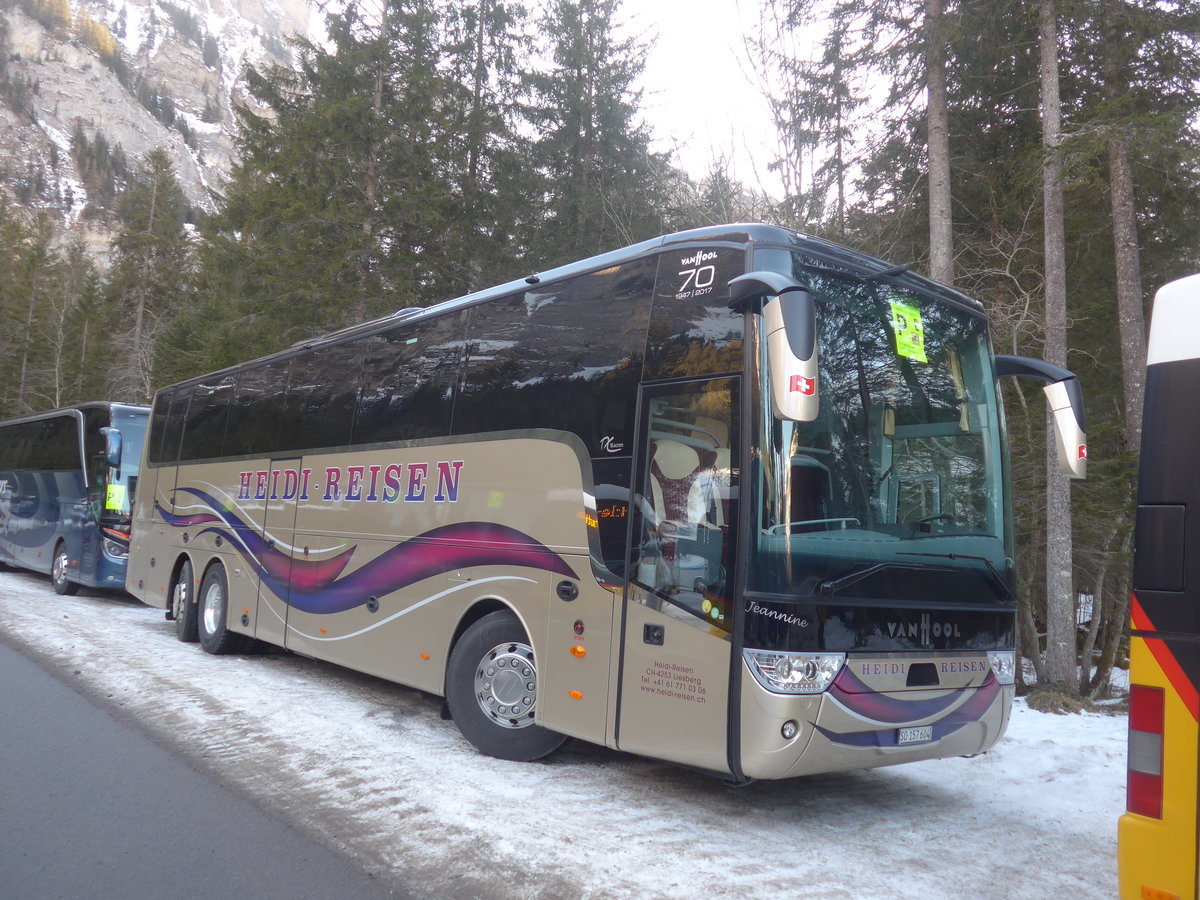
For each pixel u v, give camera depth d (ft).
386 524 25.93
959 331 19.97
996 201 49.67
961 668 17.71
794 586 15.67
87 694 26.76
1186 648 10.72
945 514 18.39
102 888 13.80
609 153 87.61
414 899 13.66
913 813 18.85
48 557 58.95
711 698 16.16
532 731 20.90
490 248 82.69
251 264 77.05
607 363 19.67
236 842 15.76
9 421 71.36
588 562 19.08
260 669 32.63
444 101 83.61
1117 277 45.50
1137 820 10.91
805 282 17.49
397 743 22.67
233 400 36.91
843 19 45.52
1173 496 11.07
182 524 39.55
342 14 79.77
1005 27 44.96
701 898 13.92
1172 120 37.32
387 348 27.58
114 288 152.15
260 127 83.41
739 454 16.31
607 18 90.38
